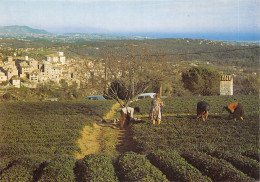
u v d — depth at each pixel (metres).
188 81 33.59
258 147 7.53
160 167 6.28
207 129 10.62
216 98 22.09
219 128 10.64
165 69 16.75
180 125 11.73
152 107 12.16
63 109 18.34
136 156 6.64
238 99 20.80
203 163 6.25
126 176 5.58
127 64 15.70
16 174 6.04
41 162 6.64
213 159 6.32
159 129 11.18
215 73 33.00
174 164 6.12
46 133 10.86
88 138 11.14
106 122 14.44
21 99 24.19
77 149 9.05
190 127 11.29
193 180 5.39
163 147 8.61
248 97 21.97
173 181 5.66
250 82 26.30
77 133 10.76
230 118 12.27
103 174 5.71
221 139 9.01
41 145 9.29
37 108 18.80
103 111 17.53
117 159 6.70
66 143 9.48
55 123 12.54
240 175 5.46
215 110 15.91
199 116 12.71
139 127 11.79
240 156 6.54
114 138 11.10
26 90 25.58
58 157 6.71
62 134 10.54
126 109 12.77
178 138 9.70
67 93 27.17
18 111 16.91
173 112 16.38
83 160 6.49
